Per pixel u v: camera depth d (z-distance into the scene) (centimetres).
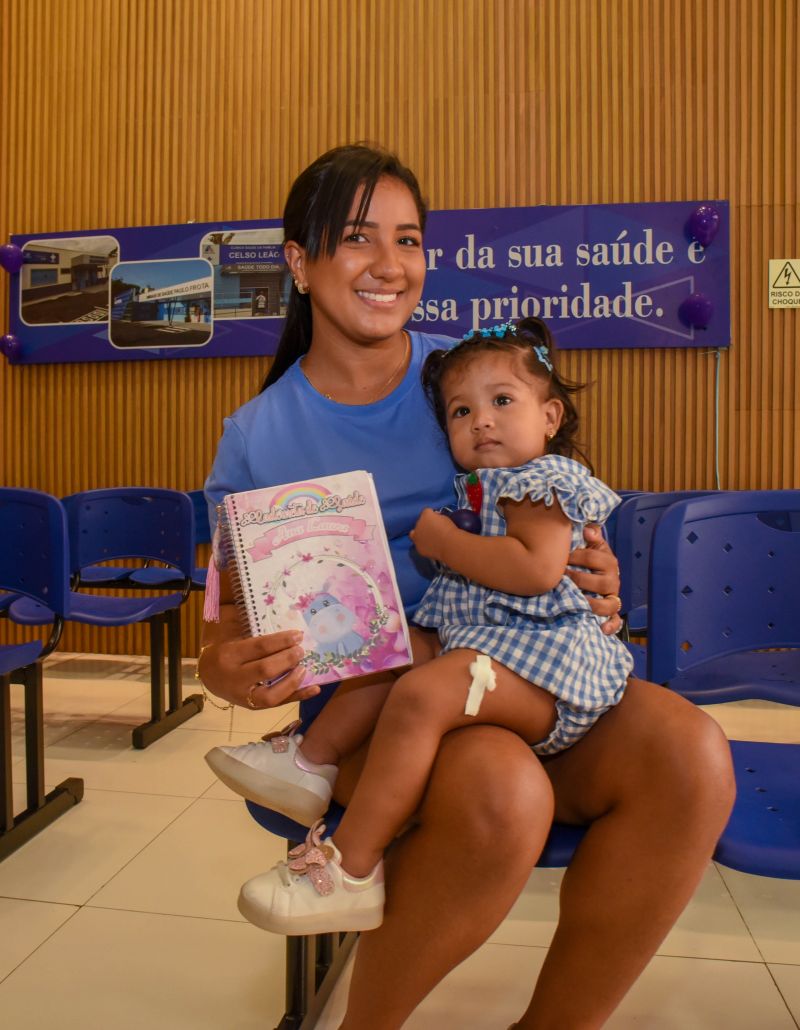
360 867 104
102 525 347
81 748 317
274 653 117
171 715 341
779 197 434
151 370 478
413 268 135
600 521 122
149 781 283
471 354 132
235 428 139
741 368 438
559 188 448
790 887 214
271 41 469
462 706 108
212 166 473
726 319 429
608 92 444
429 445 141
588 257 437
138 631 476
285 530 121
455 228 446
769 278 433
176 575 355
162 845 236
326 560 121
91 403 485
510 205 451
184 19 475
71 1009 165
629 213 434
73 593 350
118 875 219
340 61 462
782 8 433
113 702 380
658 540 138
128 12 480
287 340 151
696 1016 161
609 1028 157
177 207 477
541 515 120
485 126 452
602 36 444
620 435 445
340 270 131
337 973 178
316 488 122
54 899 207
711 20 437
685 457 441
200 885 214
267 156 469
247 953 184
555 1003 112
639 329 435
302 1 465
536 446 131
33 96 488
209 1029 159
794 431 435
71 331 477
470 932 102
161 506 347
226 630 129
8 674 236
